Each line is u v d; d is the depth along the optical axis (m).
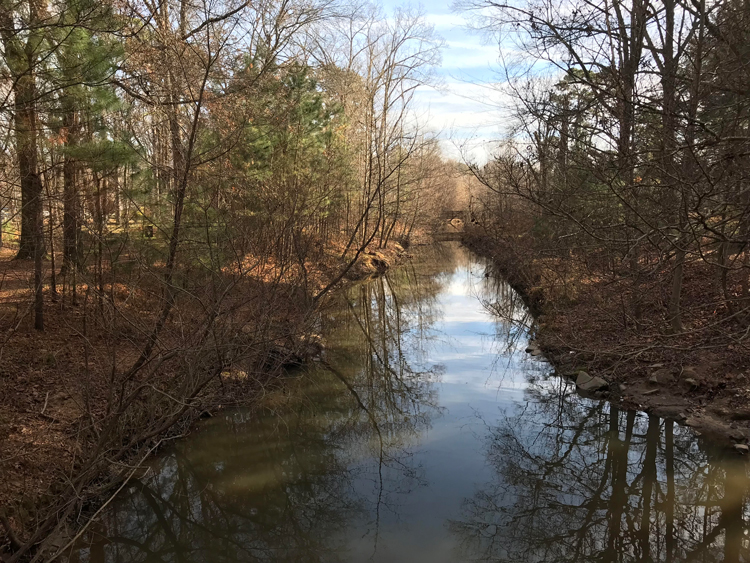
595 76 6.53
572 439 8.04
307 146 14.10
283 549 5.73
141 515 6.36
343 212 26.75
